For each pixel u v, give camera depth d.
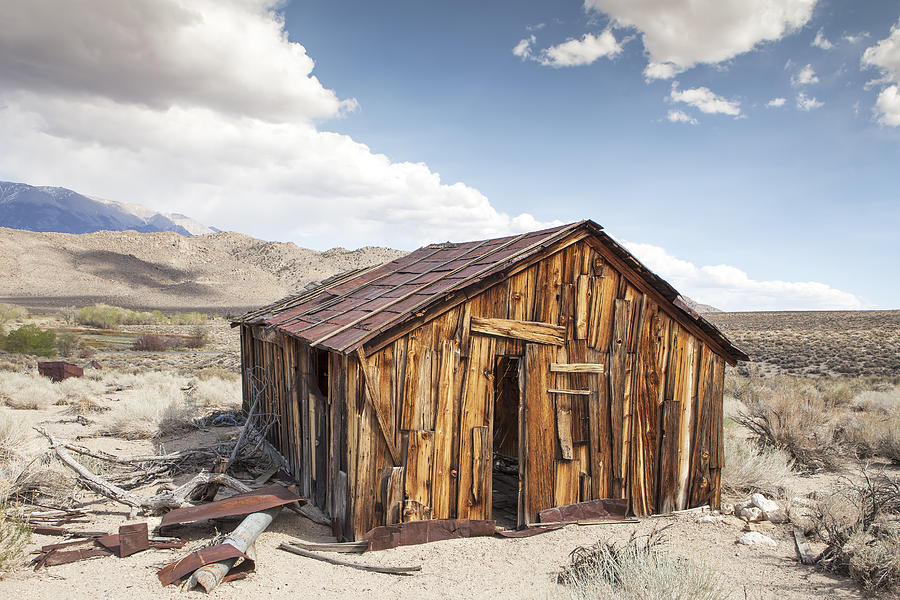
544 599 4.96
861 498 7.24
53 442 8.55
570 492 7.42
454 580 5.63
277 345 10.27
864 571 5.62
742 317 114.62
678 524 7.52
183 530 6.79
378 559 6.11
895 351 41.62
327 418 7.34
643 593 4.61
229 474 9.48
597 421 7.56
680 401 8.02
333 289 10.54
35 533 6.58
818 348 45.81
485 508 6.98
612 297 7.70
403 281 8.74
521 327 7.18
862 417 13.70
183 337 53.28
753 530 7.31
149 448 11.36
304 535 6.86
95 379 23.27
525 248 7.09
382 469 6.50
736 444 10.07
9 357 31.47
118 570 5.58
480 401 6.99
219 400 17.50
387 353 6.48
